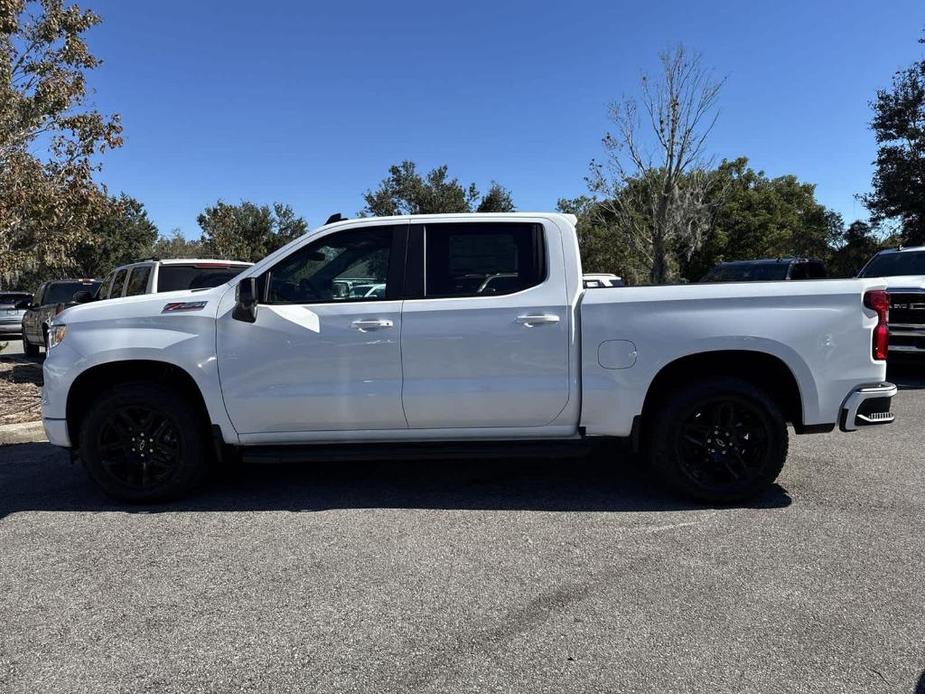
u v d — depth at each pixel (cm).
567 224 468
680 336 445
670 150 1909
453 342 456
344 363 461
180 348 463
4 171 902
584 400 455
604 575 358
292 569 371
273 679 269
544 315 453
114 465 479
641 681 264
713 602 326
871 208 2714
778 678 265
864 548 387
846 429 449
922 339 929
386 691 260
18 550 402
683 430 456
